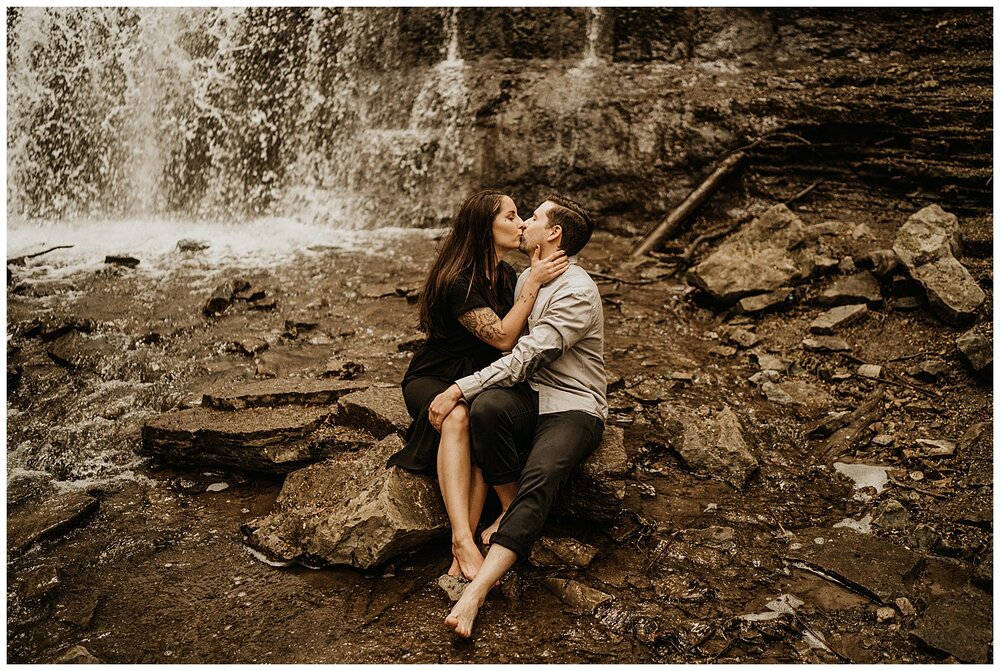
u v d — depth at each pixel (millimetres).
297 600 2852
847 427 3939
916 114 6469
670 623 2703
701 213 7027
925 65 7000
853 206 6543
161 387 4445
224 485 3629
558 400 3047
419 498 3070
